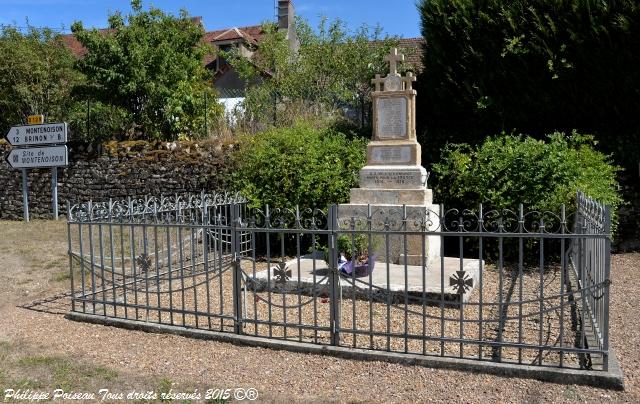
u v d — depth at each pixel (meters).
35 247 10.58
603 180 9.68
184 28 17.02
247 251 10.80
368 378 4.51
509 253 9.86
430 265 8.38
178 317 6.33
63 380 4.51
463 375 4.50
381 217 8.59
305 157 10.95
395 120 9.09
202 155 12.91
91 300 6.31
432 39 12.08
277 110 15.27
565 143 9.84
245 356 5.05
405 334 4.83
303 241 11.02
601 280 4.81
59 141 13.57
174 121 15.34
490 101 11.44
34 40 19.45
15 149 14.11
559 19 10.72
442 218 4.86
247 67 21.95
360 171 9.20
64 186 14.63
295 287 7.11
